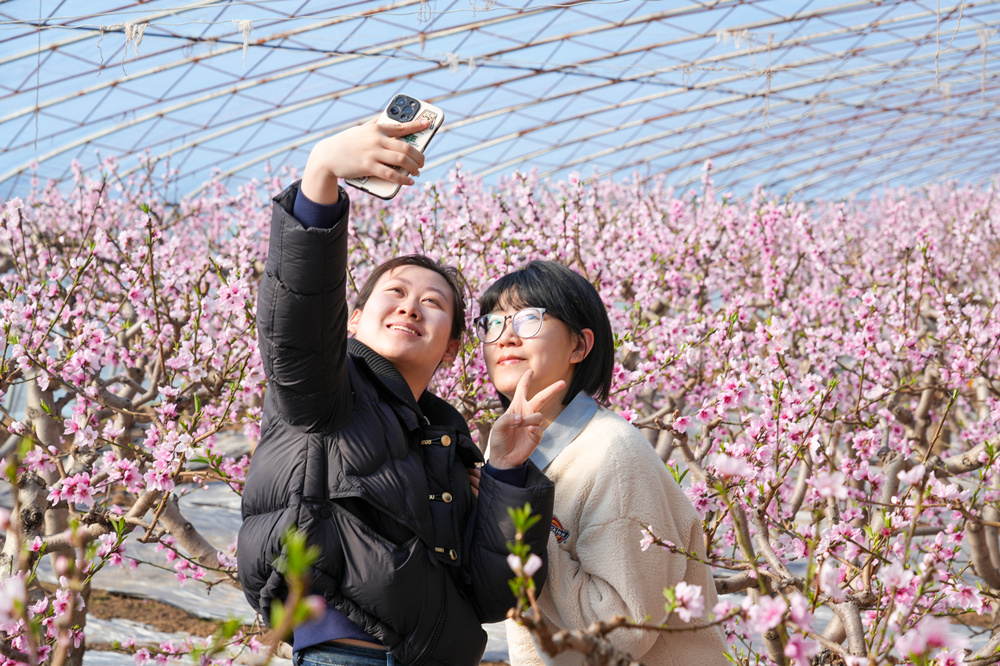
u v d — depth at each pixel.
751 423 2.71
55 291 3.89
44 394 4.14
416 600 1.52
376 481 1.56
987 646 2.46
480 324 2.21
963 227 7.66
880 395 3.65
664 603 1.85
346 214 1.52
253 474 1.60
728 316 3.74
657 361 3.73
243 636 3.67
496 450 1.75
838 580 2.35
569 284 2.12
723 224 6.37
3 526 1.07
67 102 10.90
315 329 1.49
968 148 20.22
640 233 5.88
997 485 4.20
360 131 1.47
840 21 11.83
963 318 4.70
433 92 12.66
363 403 1.66
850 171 21.09
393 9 8.95
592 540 1.85
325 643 1.54
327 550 1.49
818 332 4.14
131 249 4.73
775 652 2.58
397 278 1.90
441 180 5.94
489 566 1.62
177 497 3.97
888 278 6.99
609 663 1.03
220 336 3.42
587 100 14.20
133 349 4.26
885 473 3.35
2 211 4.54
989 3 11.10
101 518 2.98
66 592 2.78
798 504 3.58
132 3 7.69
